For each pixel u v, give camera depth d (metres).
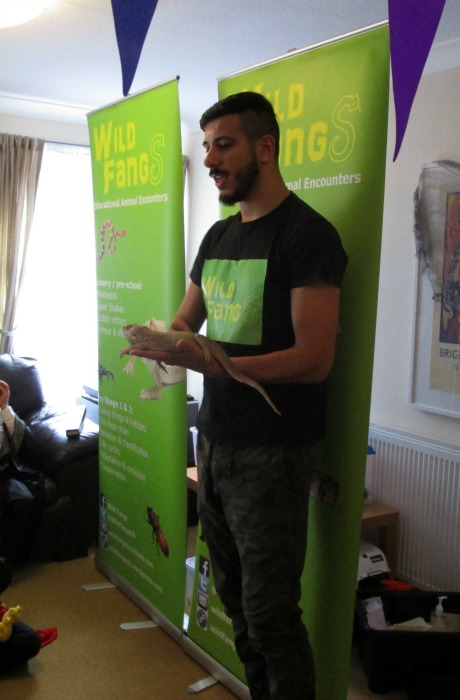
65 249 4.56
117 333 2.71
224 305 1.64
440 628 2.38
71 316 4.64
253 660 1.77
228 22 2.76
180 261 2.28
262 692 1.77
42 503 3.14
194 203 4.77
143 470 2.63
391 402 3.17
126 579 2.87
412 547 2.96
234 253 1.62
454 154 2.81
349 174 1.66
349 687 2.29
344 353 1.70
